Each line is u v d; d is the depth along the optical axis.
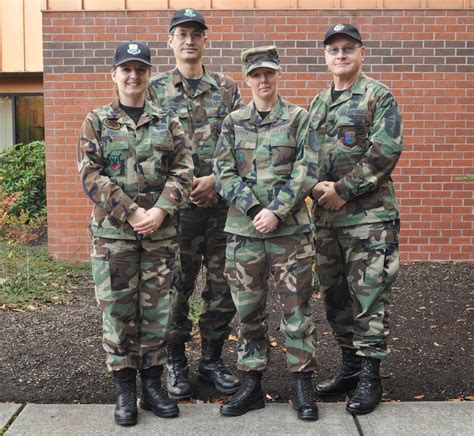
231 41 7.54
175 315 4.36
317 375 4.66
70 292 6.70
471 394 4.32
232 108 4.46
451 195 7.60
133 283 3.83
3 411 3.99
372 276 3.94
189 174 3.90
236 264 3.91
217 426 3.75
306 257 3.85
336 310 4.27
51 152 7.75
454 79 7.52
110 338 3.81
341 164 4.04
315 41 7.52
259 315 3.93
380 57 7.51
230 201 3.85
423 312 6.02
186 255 4.40
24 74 10.94
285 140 3.83
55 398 4.28
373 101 3.98
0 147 11.35
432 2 7.45
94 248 3.84
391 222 3.99
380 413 3.89
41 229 9.53
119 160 3.78
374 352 3.93
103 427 3.76
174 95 4.34
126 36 7.58
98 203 3.71
